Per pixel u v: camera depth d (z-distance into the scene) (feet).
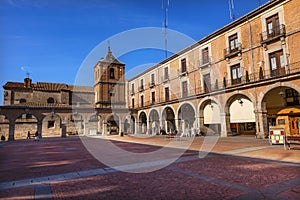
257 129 55.93
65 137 92.27
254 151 31.94
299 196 12.82
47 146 52.11
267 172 18.90
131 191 14.60
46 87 129.29
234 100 65.16
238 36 65.00
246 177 17.39
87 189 15.28
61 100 125.08
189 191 14.28
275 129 39.47
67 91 128.06
